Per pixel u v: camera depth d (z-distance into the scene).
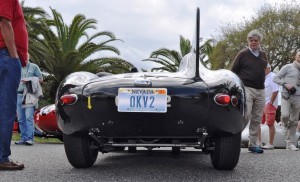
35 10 21.55
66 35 25.67
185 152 5.86
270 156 5.99
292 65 7.80
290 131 7.85
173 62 30.38
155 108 3.89
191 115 3.92
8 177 3.95
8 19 4.32
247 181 3.85
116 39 25.58
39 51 21.36
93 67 24.81
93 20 25.69
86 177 3.97
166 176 4.06
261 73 6.70
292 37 32.31
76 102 3.99
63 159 5.38
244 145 10.13
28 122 8.16
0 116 4.41
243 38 33.28
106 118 3.97
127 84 3.97
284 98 7.79
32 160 5.27
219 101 3.88
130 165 4.82
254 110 6.74
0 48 4.43
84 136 4.25
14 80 4.44
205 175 4.14
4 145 4.40
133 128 3.99
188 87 3.93
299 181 3.87
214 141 4.29
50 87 24.50
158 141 4.25
